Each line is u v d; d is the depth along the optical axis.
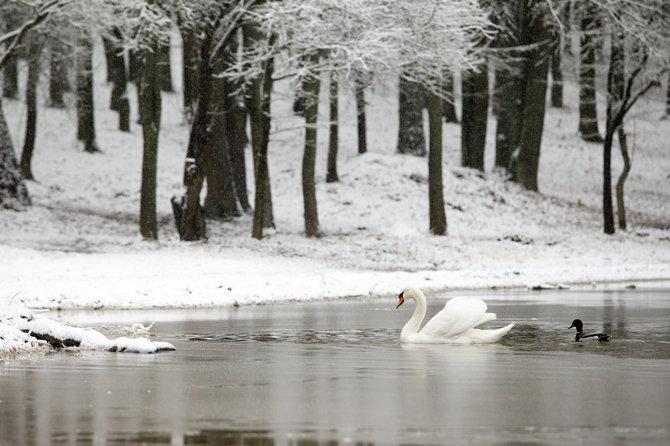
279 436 9.09
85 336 16.92
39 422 9.83
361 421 9.83
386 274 35.09
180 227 43.44
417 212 53.41
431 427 9.51
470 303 17.41
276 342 17.56
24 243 41.34
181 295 27.69
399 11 41.97
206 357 15.38
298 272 36.09
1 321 17.03
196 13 41.84
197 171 42.97
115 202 53.66
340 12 40.41
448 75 48.00
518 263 43.34
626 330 19.28
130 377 13.08
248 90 45.72
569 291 32.19
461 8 42.44
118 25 42.25
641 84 53.19
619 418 9.99
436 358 15.14
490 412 10.33
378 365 14.29
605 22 53.81
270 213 48.84
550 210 57.25
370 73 44.19
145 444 8.76
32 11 43.62
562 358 15.13
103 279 31.38
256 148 45.66
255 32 45.31
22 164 54.91
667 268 42.47
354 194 55.41
